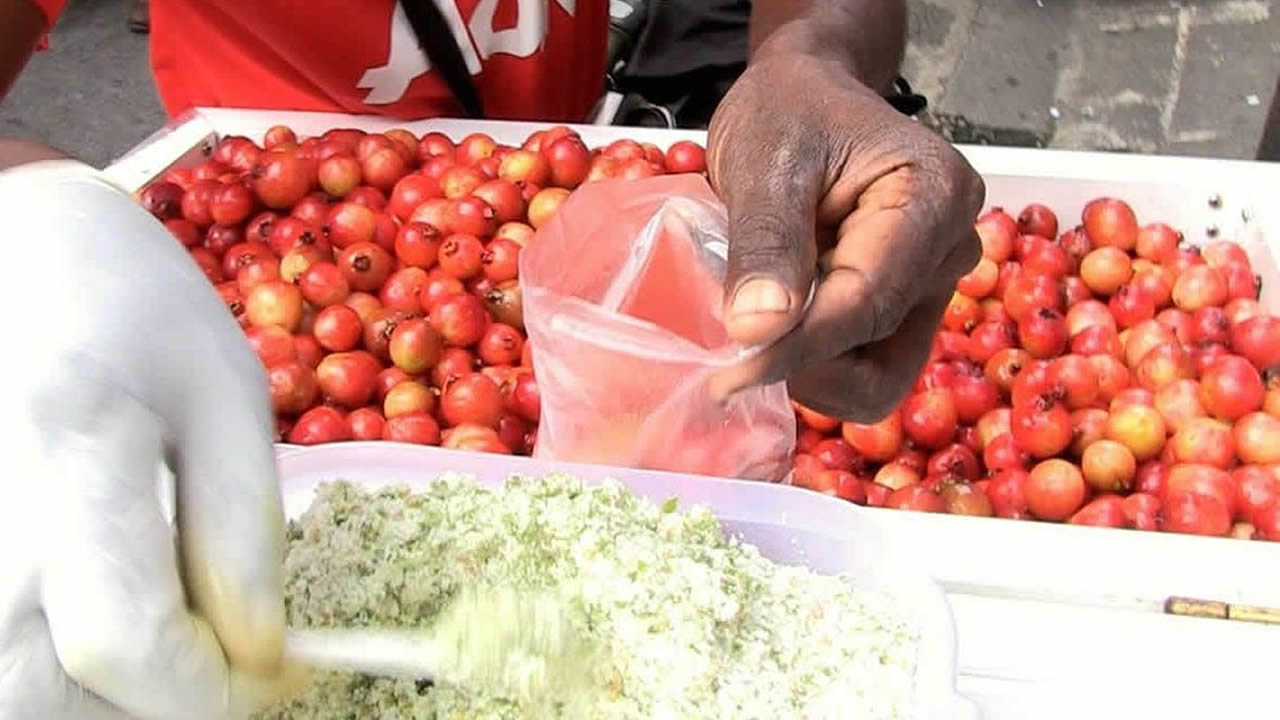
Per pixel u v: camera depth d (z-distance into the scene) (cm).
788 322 39
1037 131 125
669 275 51
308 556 41
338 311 68
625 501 43
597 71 85
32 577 29
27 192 32
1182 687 49
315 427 63
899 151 43
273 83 79
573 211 55
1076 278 72
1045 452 64
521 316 69
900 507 61
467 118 79
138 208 33
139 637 30
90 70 137
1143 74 131
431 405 66
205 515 32
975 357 69
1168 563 52
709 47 92
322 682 39
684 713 39
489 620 37
